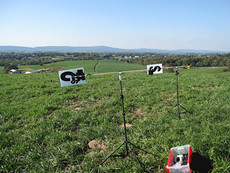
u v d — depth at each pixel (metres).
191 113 6.53
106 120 6.21
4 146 4.72
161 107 7.52
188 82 12.34
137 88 11.16
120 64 98.44
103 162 4.02
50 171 3.78
